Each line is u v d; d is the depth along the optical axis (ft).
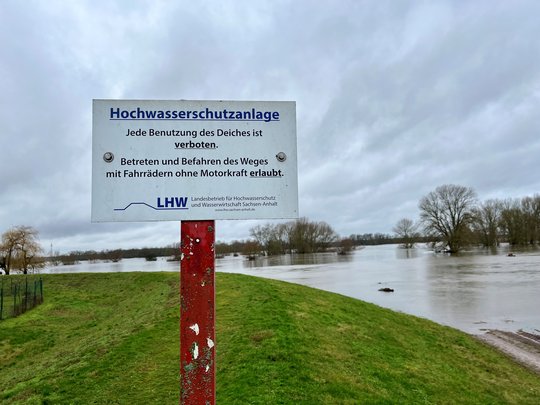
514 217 383.86
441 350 43.83
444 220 323.37
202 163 13.35
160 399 24.93
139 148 13.15
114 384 27.76
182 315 12.76
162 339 37.99
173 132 13.30
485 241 381.40
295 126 13.84
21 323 68.95
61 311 79.66
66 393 26.78
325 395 23.16
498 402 29.84
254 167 13.53
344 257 353.72
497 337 59.36
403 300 95.86
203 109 13.47
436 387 29.48
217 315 45.91
